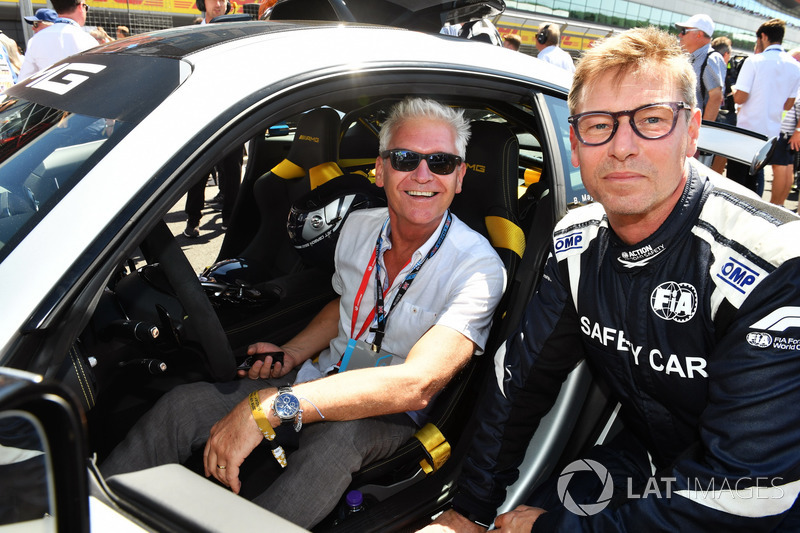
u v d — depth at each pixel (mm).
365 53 1448
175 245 1307
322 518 1407
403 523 1390
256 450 1481
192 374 1715
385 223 1747
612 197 1146
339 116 2459
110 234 1020
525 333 1470
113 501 890
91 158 1099
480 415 1495
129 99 1207
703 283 1117
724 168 4293
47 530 586
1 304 931
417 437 1555
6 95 1505
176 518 847
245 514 851
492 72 1692
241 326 1963
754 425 1026
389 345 1705
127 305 1469
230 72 1244
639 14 19375
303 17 2229
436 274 1646
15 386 528
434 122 1576
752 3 26797
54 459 568
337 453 1414
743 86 5473
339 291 1899
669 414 1297
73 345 1063
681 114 1097
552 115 1811
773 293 1022
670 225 1139
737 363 1047
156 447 1460
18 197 1086
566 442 1598
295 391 1368
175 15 8609
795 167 5316
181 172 1105
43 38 4141
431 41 1650
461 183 1816
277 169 2500
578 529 1192
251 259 2381
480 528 1403
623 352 1270
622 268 1214
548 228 1732
